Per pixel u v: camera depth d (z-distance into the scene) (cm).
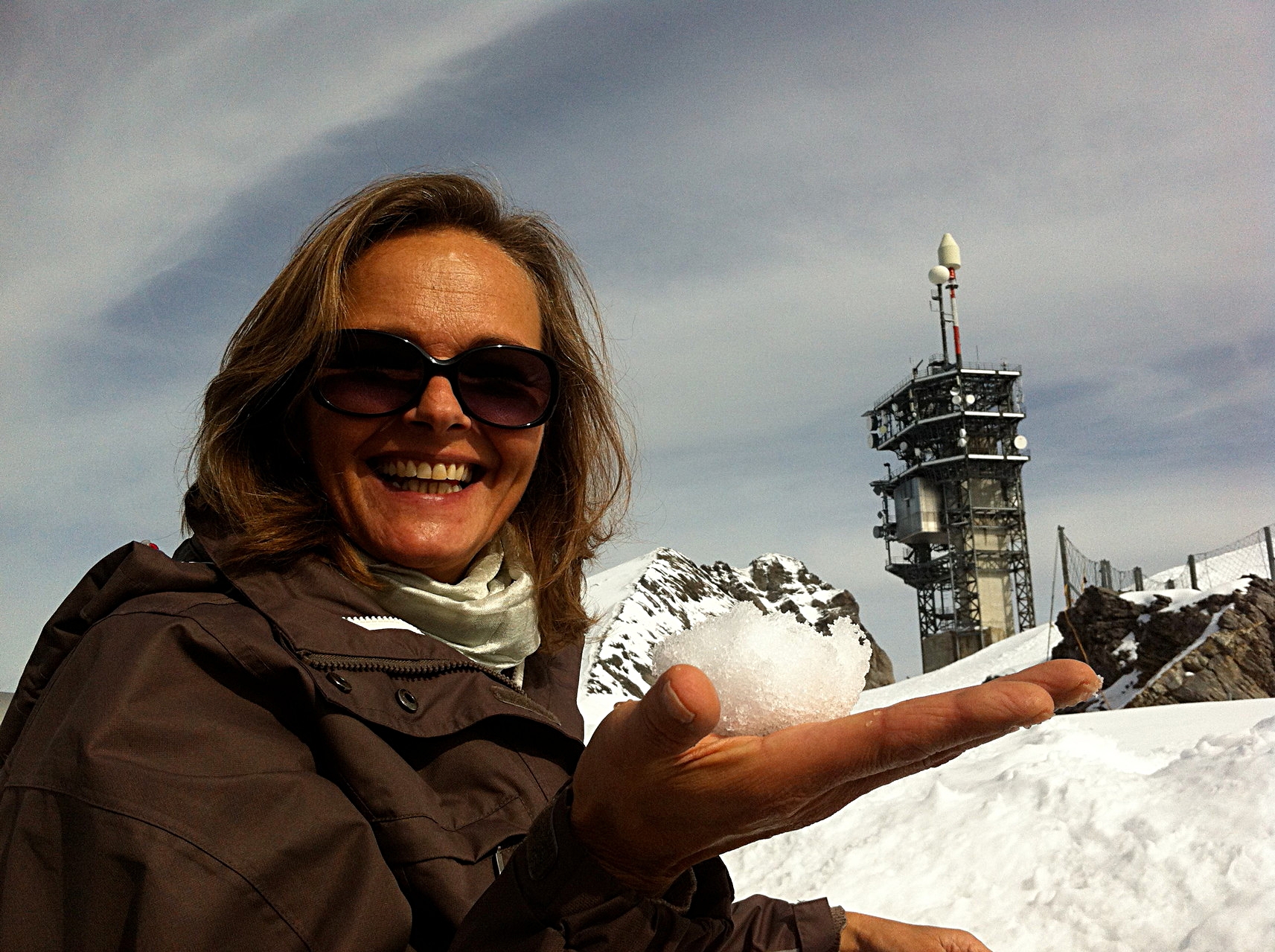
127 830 85
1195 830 413
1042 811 481
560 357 188
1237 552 2220
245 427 136
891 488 6066
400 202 141
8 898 86
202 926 84
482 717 118
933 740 67
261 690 104
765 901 142
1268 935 335
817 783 72
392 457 136
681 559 2709
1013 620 5381
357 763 106
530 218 177
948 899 429
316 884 93
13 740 111
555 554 183
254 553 121
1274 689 1864
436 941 105
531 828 89
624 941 86
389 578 136
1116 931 368
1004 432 5619
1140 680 2042
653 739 74
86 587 114
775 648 86
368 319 136
